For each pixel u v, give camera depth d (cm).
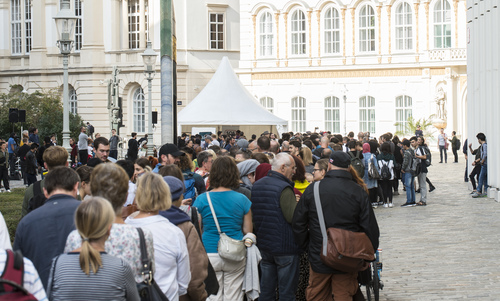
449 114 5631
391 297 1262
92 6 6316
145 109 6253
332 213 995
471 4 3072
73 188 795
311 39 6009
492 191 2748
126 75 6262
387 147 2520
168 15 1953
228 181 1035
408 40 5738
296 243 1066
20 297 518
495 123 2681
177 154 1246
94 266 614
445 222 2148
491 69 2708
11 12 6769
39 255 750
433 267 1505
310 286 1038
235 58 6394
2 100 5881
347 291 1016
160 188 782
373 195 2575
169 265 770
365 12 5841
